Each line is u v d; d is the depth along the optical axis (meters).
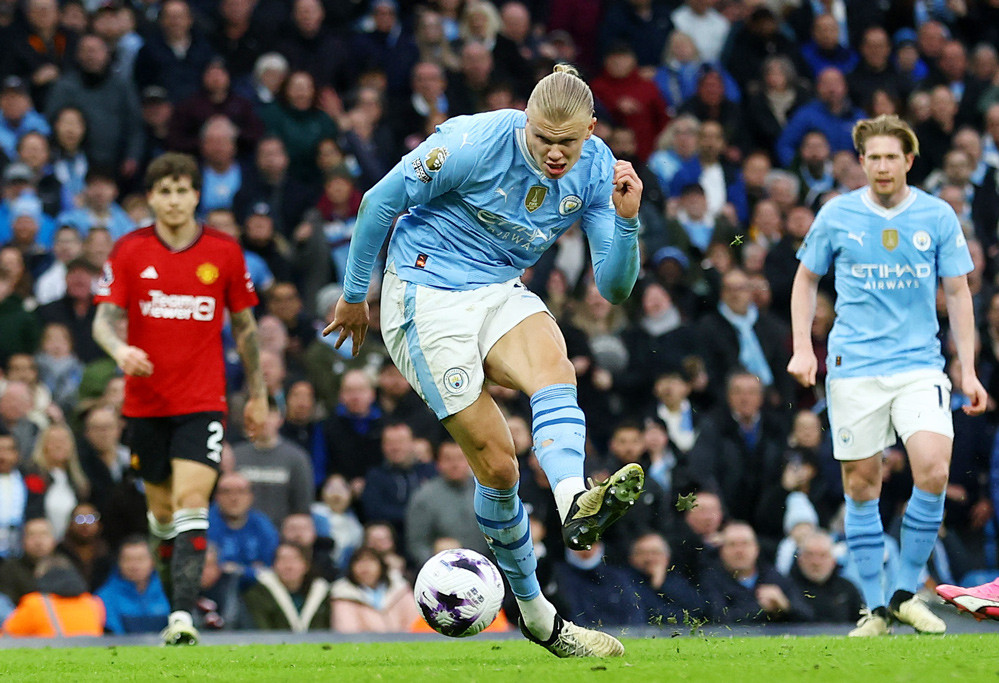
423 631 31.23
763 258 43.19
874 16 55.94
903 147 22.59
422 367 14.77
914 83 53.06
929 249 22.56
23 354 35.78
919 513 22.19
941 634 21.78
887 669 12.96
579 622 30.78
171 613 22.75
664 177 47.00
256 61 47.50
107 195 41.12
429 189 14.57
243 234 41.38
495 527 14.98
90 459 33.34
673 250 42.22
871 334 22.75
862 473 22.84
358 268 15.29
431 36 48.84
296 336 38.88
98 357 37.53
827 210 23.22
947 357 40.81
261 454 33.44
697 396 38.75
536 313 14.87
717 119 50.00
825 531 36.22
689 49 51.78
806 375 22.95
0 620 29.52
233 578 31.17
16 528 31.75
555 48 51.94
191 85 46.22
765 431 36.81
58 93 43.72
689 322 40.97
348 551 34.31
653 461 34.81
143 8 49.59
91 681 13.77
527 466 33.81
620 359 39.16
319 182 44.53
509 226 14.84
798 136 49.50
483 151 14.41
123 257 23.31
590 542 12.72
